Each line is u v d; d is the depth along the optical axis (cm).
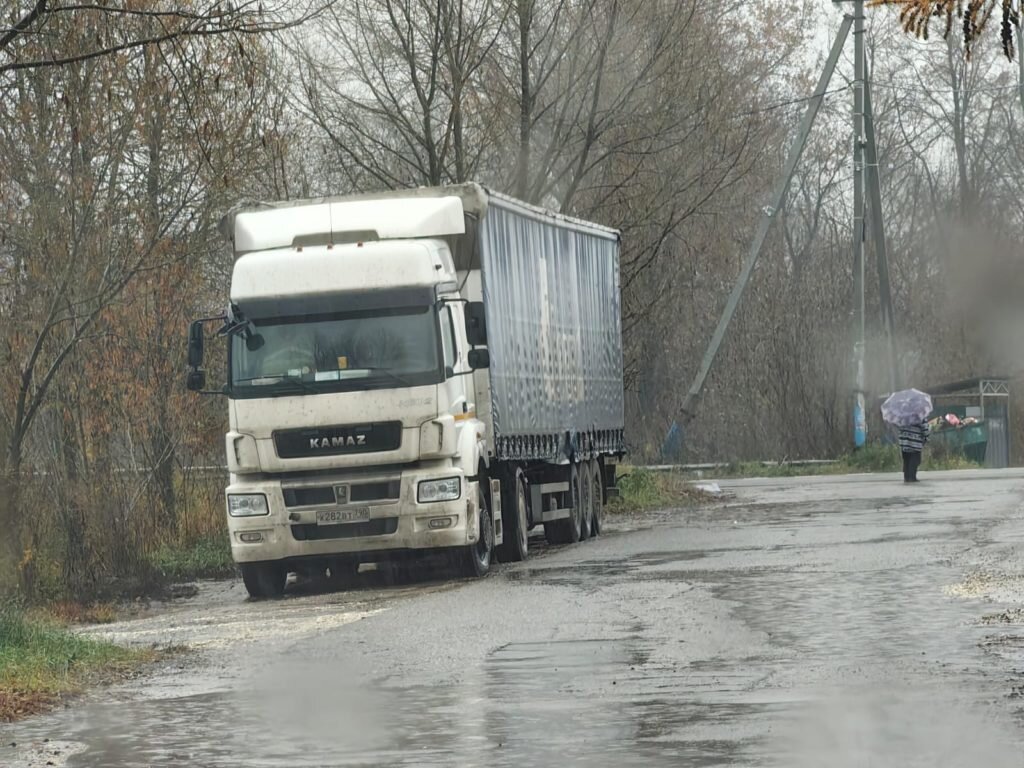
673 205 9175
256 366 5094
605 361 7388
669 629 3441
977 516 6775
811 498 8988
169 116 5412
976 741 2145
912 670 2762
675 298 13850
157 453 6291
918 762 2033
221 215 5916
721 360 15512
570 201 8731
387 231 5284
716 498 9562
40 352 5756
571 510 6612
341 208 5350
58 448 5797
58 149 5497
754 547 5588
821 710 2416
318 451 5047
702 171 9162
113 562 5716
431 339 5059
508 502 5775
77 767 2267
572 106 8212
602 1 8056
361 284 5078
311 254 5119
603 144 8375
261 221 5362
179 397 6341
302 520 5059
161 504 6438
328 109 7856
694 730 2303
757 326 15500
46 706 2866
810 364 15388
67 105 3844
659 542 6134
